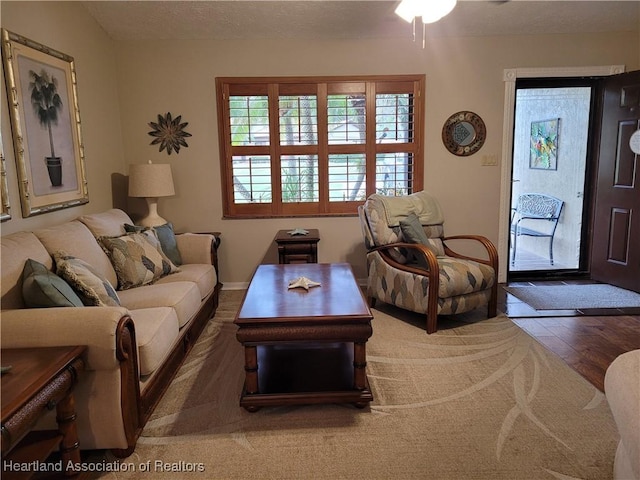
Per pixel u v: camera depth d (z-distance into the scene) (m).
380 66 4.46
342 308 2.45
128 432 2.02
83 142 3.68
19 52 2.82
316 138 4.57
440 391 2.60
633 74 4.20
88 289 2.24
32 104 2.96
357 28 4.25
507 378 2.73
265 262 4.73
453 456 2.03
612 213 4.53
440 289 3.37
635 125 4.22
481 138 4.61
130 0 3.71
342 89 4.48
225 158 4.55
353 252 4.74
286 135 4.55
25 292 2.04
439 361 2.97
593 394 2.53
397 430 2.24
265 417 2.37
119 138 4.42
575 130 5.38
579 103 5.27
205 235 3.98
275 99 4.48
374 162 4.62
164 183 4.09
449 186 4.68
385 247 3.80
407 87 4.51
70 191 3.43
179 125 4.48
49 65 3.16
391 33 4.36
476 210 4.74
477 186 4.70
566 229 5.62
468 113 4.56
